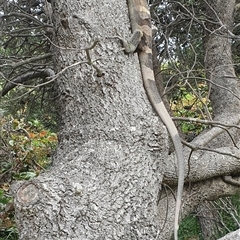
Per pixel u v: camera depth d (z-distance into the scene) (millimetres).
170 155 3480
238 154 3670
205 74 5234
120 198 2523
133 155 2631
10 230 4598
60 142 2861
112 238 2432
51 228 2400
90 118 2721
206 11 5535
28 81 5727
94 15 2846
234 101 4570
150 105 2883
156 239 2598
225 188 3711
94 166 2584
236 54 6270
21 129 5254
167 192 3418
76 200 2453
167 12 5520
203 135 3740
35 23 4820
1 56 4809
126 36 2912
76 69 2777
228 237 2568
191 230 6746
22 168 5285
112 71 2762
